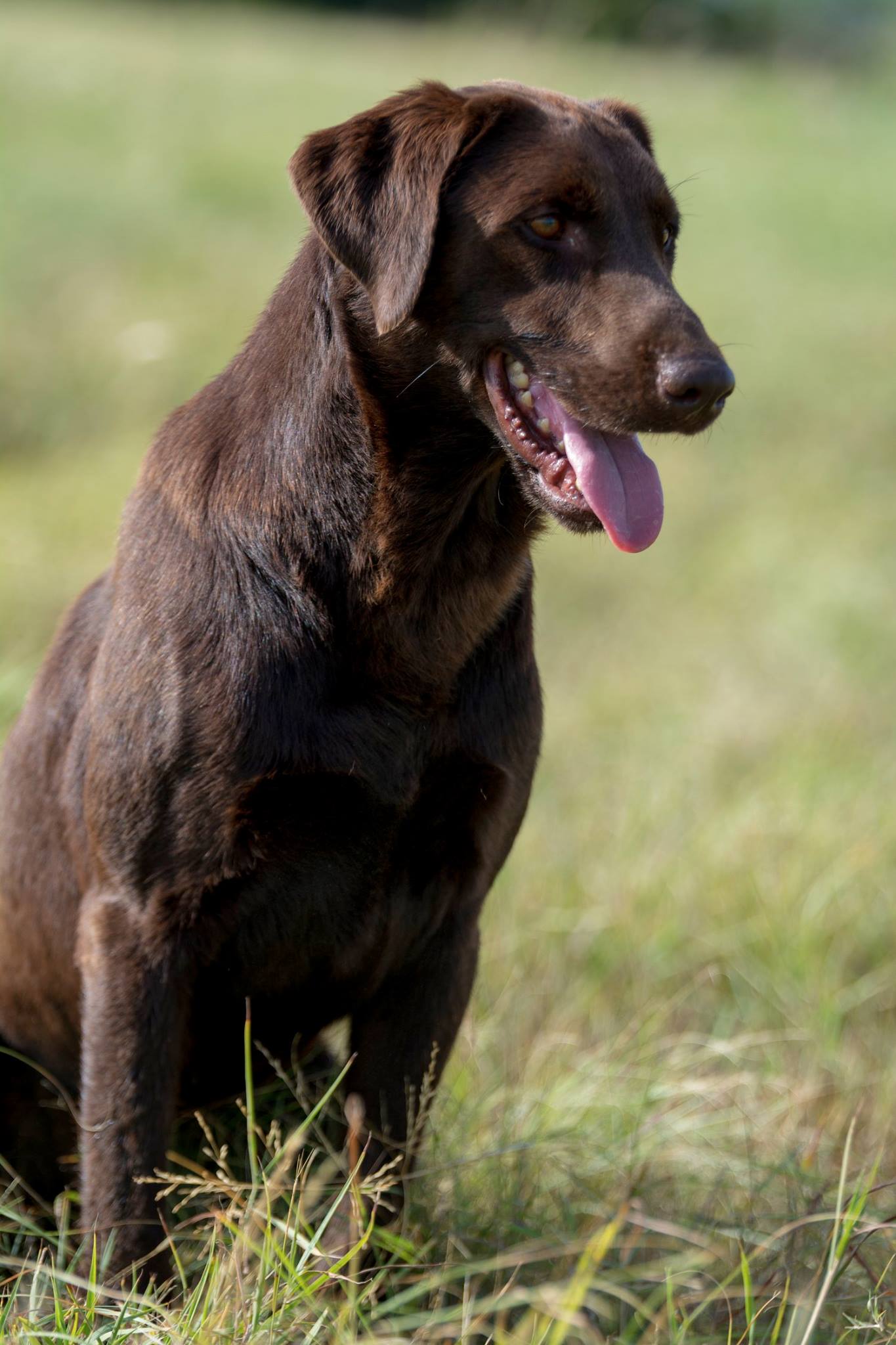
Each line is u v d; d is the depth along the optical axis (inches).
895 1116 296.7
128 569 226.8
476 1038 299.4
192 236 1002.1
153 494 229.5
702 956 357.4
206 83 1411.2
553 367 217.9
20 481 658.8
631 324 212.2
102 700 222.7
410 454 219.6
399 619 218.8
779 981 348.2
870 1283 234.1
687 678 549.0
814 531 709.3
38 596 513.0
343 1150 246.7
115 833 219.9
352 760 216.7
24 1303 225.8
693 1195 264.4
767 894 373.4
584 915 365.7
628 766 460.1
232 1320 191.8
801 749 458.3
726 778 456.4
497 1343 189.8
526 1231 231.1
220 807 213.5
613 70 1737.2
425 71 1589.6
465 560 224.7
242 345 240.4
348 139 221.8
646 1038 305.7
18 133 1140.5
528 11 1909.4
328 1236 235.1
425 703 222.1
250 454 223.3
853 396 920.3
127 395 775.1
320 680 217.0
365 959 232.4
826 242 1251.8
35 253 916.6
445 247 221.8
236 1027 239.8
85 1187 222.5
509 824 236.5
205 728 212.7
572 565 672.4
